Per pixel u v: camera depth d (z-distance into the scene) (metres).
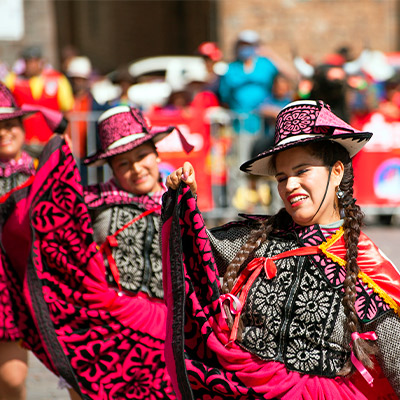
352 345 5.03
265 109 17.69
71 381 6.86
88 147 16.52
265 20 27.62
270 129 17.66
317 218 5.28
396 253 14.84
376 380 5.24
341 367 5.11
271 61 19.17
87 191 7.67
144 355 7.04
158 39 48.34
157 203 7.58
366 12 28.14
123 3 47.69
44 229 7.14
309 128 5.21
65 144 7.28
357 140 5.21
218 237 5.64
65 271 7.09
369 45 28.23
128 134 7.71
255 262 5.34
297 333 5.15
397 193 18.19
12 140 8.39
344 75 15.20
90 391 6.91
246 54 19.11
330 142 5.25
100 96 20.67
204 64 20.30
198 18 45.59
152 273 7.37
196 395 5.39
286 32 27.81
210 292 5.40
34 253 7.09
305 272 5.20
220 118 17.28
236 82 18.95
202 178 17.19
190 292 5.45
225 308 5.36
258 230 5.45
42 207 7.14
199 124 17.03
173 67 27.20
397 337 5.05
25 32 25.38
